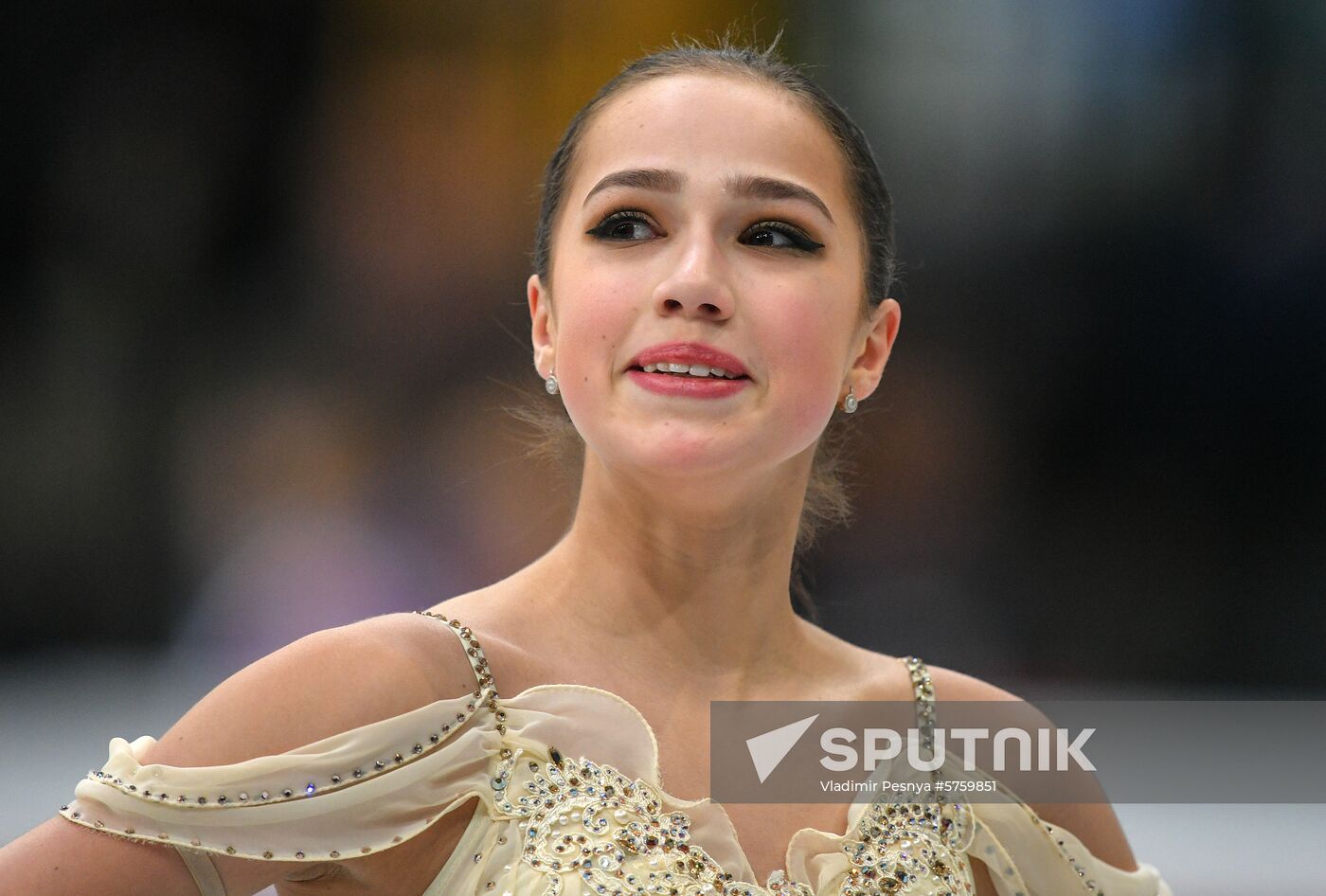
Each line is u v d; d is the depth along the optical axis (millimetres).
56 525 20156
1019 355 20672
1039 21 20500
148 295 20578
